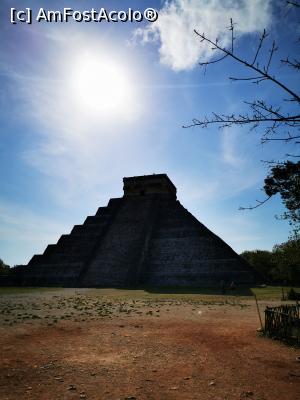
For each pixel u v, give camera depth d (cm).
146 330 1470
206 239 5494
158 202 6750
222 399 737
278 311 1385
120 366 959
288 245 2936
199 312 2041
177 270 5222
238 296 3284
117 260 5488
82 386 804
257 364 984
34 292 3844
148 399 734
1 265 7750
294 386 812
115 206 6956
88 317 1814
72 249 6134
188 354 1087
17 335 1323
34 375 871
